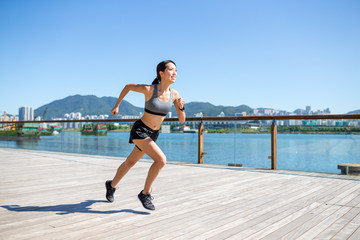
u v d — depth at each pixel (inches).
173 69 90.7
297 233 73.8
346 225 80.0
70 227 78.2
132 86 90.4
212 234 73.0
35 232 73.9
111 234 72.7
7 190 125.7
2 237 70.0
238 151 202.4
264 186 134.4
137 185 137.1
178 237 70.8
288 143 184.5
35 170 185.0
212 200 108.3
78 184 139.8
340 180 150.5
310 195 116.3
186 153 229.0
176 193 119.8
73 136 300.4
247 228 77.5
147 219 85.6
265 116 193.6
